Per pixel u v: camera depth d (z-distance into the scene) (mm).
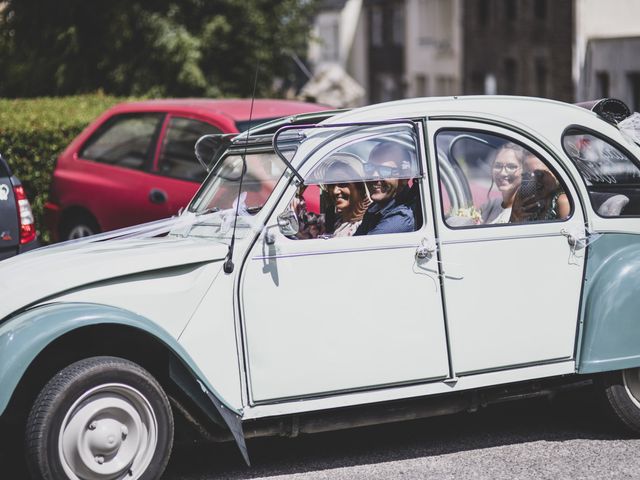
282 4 29578
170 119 10633
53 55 26688
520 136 6438
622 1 31172
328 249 5883
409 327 6027
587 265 6426
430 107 6281
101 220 10953
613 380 6578
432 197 6129
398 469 6203
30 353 5277
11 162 12859
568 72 32562
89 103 15438
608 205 6516
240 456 6578
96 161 11203
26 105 14992
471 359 6164
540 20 35000
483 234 6188
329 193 6234
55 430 5332
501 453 6473
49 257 6188
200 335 5695
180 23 27047
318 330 5863
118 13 26047
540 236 6316
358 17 61562
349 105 22047
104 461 5496
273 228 5832
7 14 26938
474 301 6156
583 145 6594
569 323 6387
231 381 5730
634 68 29016
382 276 5973
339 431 7070
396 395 6031
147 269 5691
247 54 28375
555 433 6871
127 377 5520
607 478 5953
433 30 48312
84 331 5746
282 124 6742
